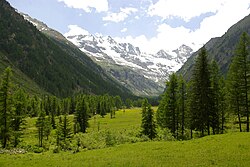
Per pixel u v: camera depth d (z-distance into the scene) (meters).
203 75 63.41
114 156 39.00
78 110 116.56
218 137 48.00
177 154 36.94
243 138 43.78
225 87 69.12
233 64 60.28
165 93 72.19
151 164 31.97
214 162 30.89
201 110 63.25
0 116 59.66
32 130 112.00
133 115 172.38
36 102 165.88
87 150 49.88
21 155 46.72
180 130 75.00
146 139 64.94
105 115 178.50
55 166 34.78
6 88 60.22
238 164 29.25
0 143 63.44
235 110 62.28
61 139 76.69
